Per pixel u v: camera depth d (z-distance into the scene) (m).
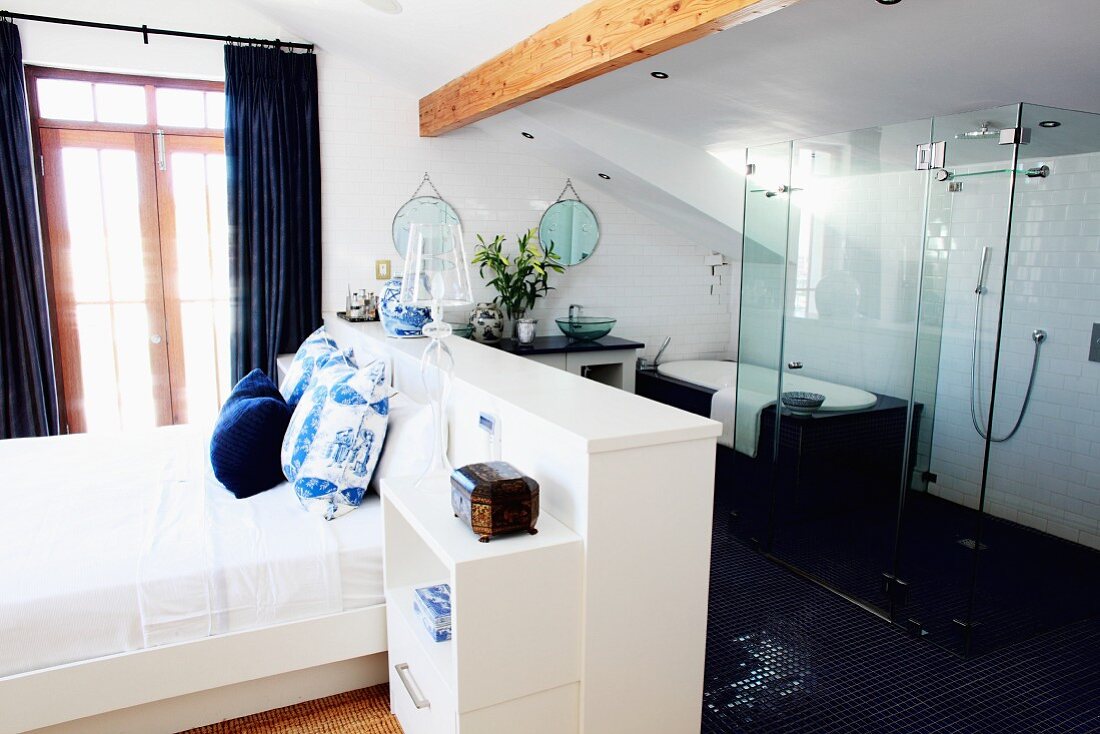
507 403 1.99
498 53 3.45
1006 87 2.86
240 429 2.56
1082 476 2.93
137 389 4.61
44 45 4.06
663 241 5.61
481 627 1.58
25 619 1.86
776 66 2.90
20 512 2.39
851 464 3.00
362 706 2.27
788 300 3.32
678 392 5.04
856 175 2.96
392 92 4.75
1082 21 2.18
